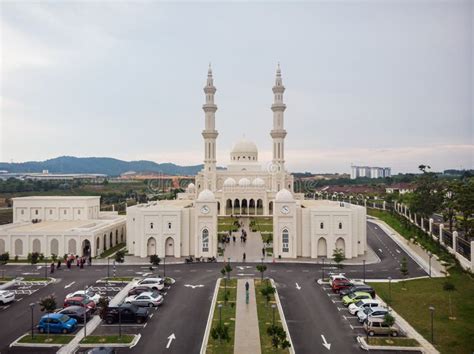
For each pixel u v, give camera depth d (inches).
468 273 3508.9
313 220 4308.6
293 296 2947.8
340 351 2047.2
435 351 2031.3
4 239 4377.5
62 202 5442.9
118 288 3166.8
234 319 2471.7
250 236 5369.1
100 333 2271.2
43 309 2364.7
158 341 2166.6
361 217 4466.0
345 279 3115.2
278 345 1994.3
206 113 7583.7
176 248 4357.8
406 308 2669.8
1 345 2139.5
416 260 4190.5
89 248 4409.5
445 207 4928.6
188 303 2785.4
